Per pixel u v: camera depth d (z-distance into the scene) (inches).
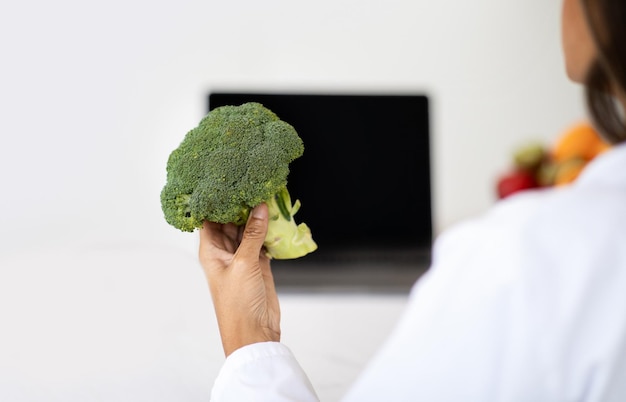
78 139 96.7
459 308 17.4
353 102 77.8
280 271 70.2
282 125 31.3
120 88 97.4
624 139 19.1
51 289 48.8
